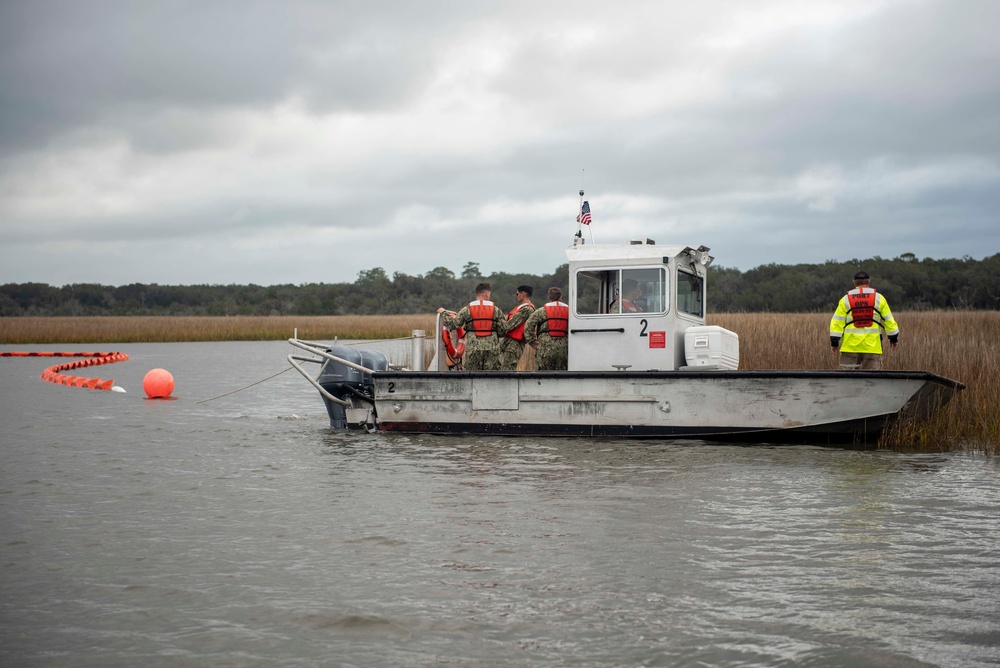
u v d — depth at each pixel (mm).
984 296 53062
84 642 4395
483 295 11641
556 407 10609
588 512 6867
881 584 5086
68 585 5238
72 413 14930
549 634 4426
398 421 11305
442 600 4910
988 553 5664
